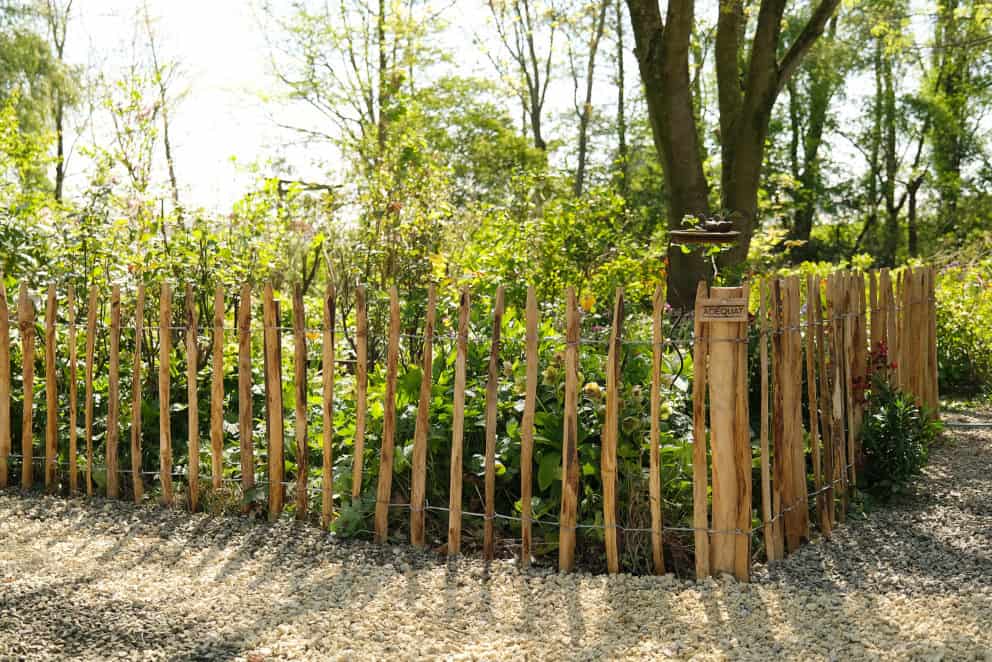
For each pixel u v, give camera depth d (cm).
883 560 432
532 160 2400
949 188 2956
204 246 618
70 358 531
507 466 470
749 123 1172
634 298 892
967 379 1011
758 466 490
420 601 374
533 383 416
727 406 397
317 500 486
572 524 411
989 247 1398
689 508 443
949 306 1038
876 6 1515
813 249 2959
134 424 515
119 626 339
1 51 1750
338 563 423
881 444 542
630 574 407
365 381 455
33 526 476
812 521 488
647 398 463
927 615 358
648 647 328
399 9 2078
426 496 472
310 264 814
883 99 2948
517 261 853
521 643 332
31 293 596
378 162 770
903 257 2827
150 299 603
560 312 677
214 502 501
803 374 555
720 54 1212
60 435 572
